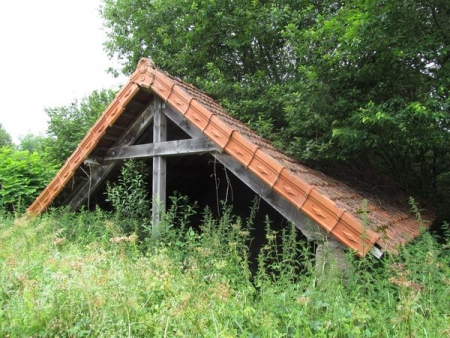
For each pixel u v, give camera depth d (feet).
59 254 13.92
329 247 12.60
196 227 27.04
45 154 42.04
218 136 15.39
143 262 12.14
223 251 14.19
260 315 9.48
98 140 18.65
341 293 10.50
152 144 18.20
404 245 13.03
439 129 18.93
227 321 9.13
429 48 17.72
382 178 28.78
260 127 20.83
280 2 27.53
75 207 21.15
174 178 24.85
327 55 18.51
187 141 17.08
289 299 10.36
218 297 9.68
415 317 9.39
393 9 16.65
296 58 28.17
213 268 12.41
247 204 26.18
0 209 24.97
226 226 15.75
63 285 9.87
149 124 19.10
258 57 30.12
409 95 19.04
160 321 9.12
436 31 17.39
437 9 18.25
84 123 44.32
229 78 28.22
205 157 22.50
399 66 18.88
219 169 24.71
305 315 9.56
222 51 30.60
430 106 17.13
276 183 13.83
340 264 12.34
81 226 17.90
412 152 31.42
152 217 17.63
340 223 12.31
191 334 8.67
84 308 9.48
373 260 11.77
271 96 22.99
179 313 8.78
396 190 27.53
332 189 16.19
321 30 18.80
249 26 27.27
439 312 9.89
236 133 14.97
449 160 32.24
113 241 13.41
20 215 21.83
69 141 43.73
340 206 13.23
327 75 19.67
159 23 34.01
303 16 25.68
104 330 8.84
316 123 19.22
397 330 8.97
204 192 28.53
